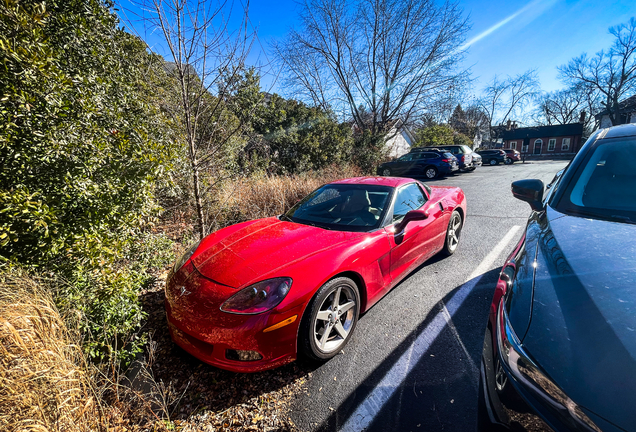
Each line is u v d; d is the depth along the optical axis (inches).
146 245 106.5
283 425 67.2
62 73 74.0
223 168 235.3
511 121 1875.0
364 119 743.1
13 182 68.6
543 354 40.8
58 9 98.3
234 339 73.4
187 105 138.1
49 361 53.3
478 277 133.0
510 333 47.3
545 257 58.3
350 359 87.2
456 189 174.2
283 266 83.5
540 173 600.7
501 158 993.5
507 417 41.4
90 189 74.7
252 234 108.5
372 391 75.6
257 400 74.0
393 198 122.6
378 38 639.8
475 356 86.0
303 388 77.4
